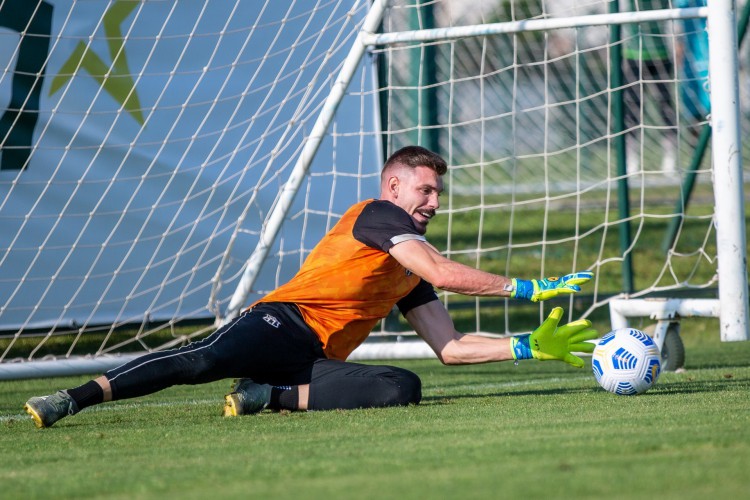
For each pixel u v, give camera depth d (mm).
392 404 13281
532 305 31156
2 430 12461
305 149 20562
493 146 37031
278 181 22312
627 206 27672
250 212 22297
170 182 21281
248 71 21953
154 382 12758
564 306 30750
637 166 36906
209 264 22016
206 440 10609
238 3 21859
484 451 8805
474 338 14461
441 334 14555
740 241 17266
